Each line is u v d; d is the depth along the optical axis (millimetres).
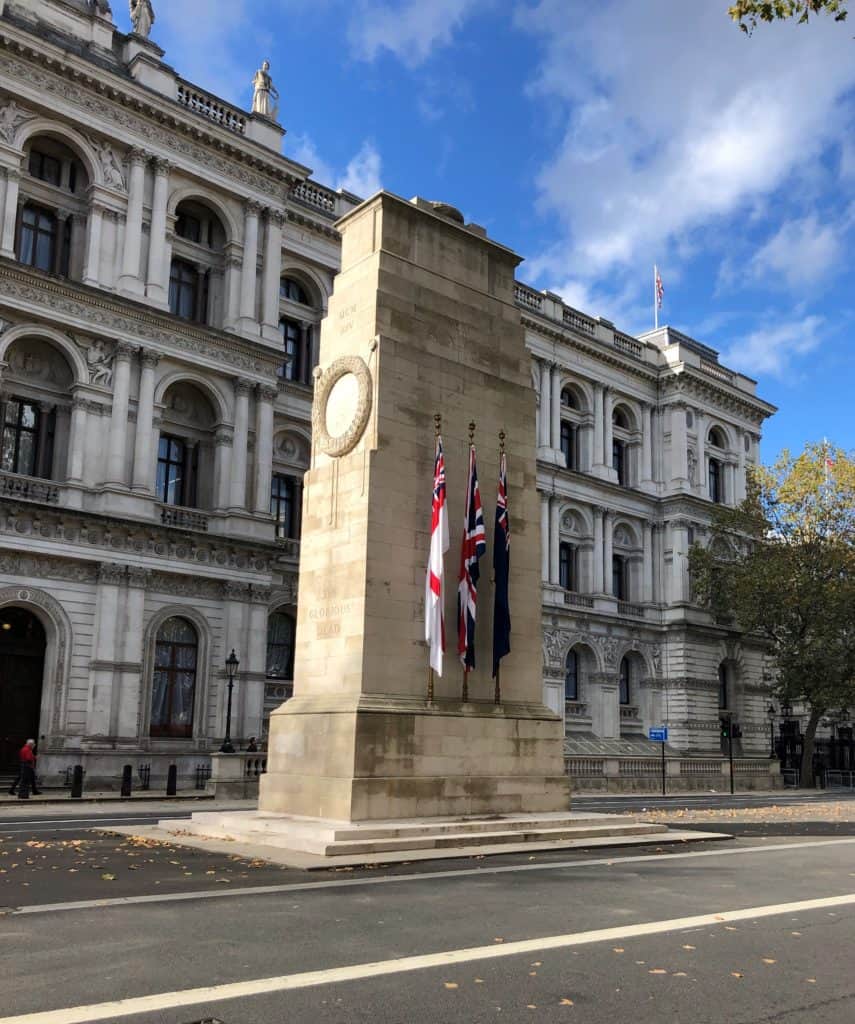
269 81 54375
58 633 42094
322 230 56438
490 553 25000
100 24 48094
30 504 41125
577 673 69812
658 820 29938
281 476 54250
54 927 11695
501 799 23516
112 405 45219
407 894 14445
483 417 25625
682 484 75500
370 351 24000
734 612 73312
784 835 25719
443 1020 8422
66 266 46656
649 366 77062
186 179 49781
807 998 9375
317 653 23531
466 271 26469
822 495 64750
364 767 21203
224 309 50719
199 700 46094
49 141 46438
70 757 41438
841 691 62531
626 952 10977
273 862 17438
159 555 45125
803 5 16281
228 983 9367
